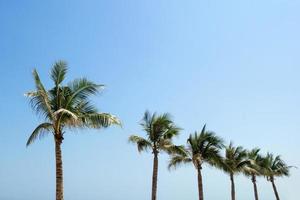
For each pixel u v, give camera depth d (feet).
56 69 81.71
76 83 81.76
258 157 196.24
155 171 118.83
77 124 80.28
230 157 167.22
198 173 134.92
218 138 137.39
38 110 80.23
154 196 116.47
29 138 80.53
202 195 132.57
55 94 80.94
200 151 136.36
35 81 79.20
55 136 79.66
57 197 77.00
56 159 78.84
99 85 82.17
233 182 168.45
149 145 120.06
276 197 202.69
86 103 82.07
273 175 203.00
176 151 123.24
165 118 119.55
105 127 80.89
